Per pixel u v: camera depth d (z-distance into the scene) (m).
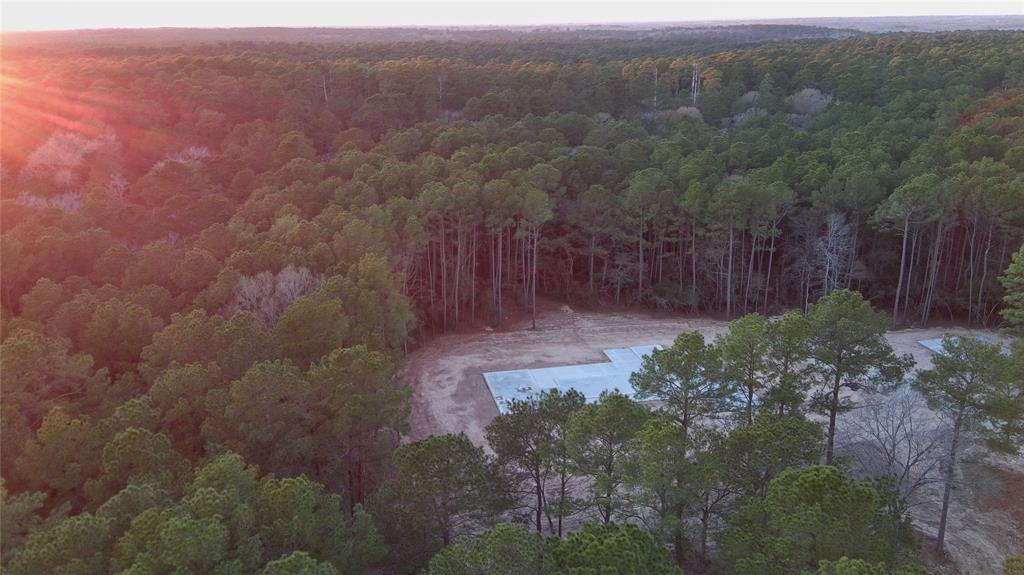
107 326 40.31
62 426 28.00
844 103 96.38
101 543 21.42
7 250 47.94
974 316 67.88
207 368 34.56
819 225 70.19
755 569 23.41
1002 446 34.41
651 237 76.00
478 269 76.19
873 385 38.28
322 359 35.50
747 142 84.62
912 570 20.17
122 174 77.62
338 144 85.56
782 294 74.12
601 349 63.50
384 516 28.27
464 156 73.00
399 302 51.47
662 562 22.45
